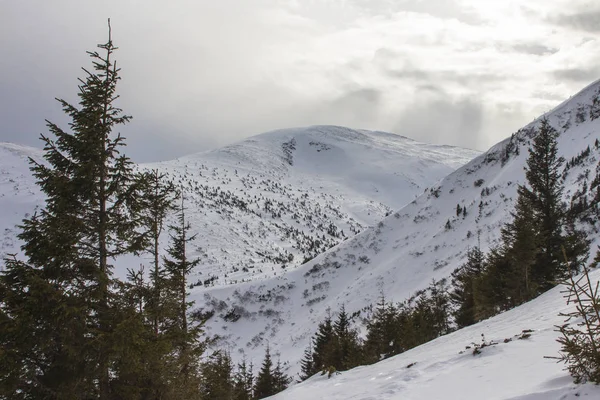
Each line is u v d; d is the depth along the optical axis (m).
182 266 15.49
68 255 9.24
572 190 69.88
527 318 12.95
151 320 11.75
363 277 101.00
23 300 8.60
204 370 14.59
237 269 187.62
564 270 25.55
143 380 10.98
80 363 9.02
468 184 117.44
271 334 97.00
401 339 40.50
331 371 16.64
